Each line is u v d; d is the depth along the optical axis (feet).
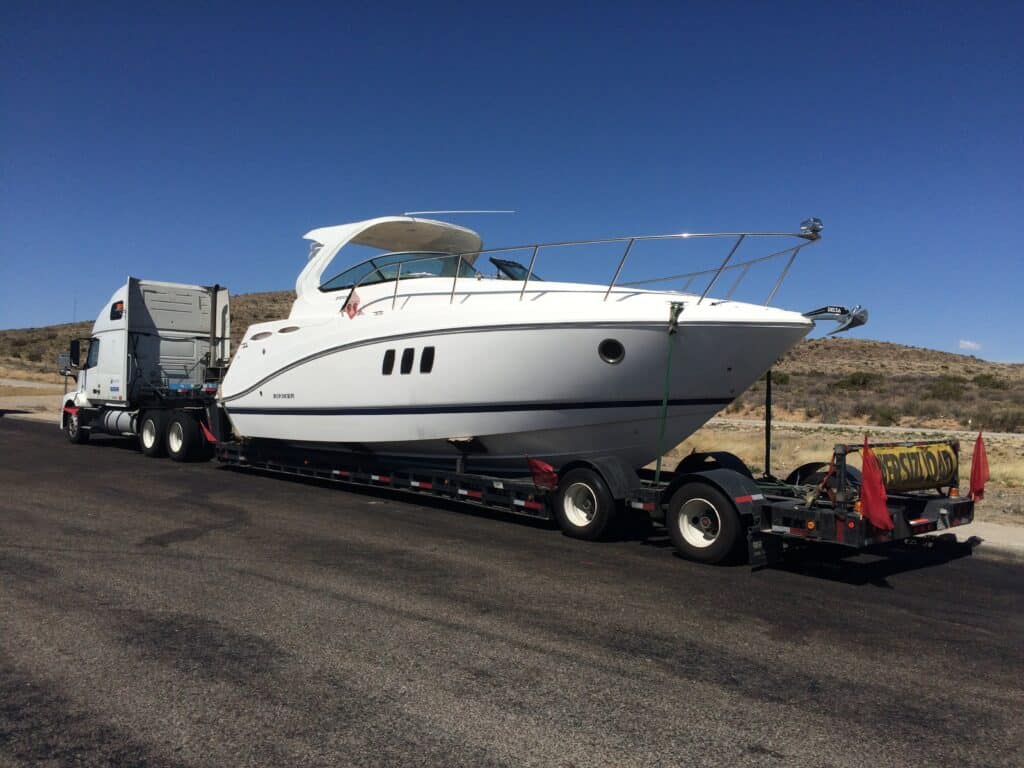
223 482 42.91
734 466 31.14
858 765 12.35
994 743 13.26
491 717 13.69
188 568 23.54
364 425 35.81
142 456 55.21
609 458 29.12
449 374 31.94
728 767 12.15
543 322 29.27
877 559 27.71
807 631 19.17
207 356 58.49
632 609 20.58
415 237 41.42
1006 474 48.32
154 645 16.85
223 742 12.58
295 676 15.31
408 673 15.61
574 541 29.35
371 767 11.86
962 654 17.78
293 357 39.70
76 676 15.15
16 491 37.55
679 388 28.89
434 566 24.62
